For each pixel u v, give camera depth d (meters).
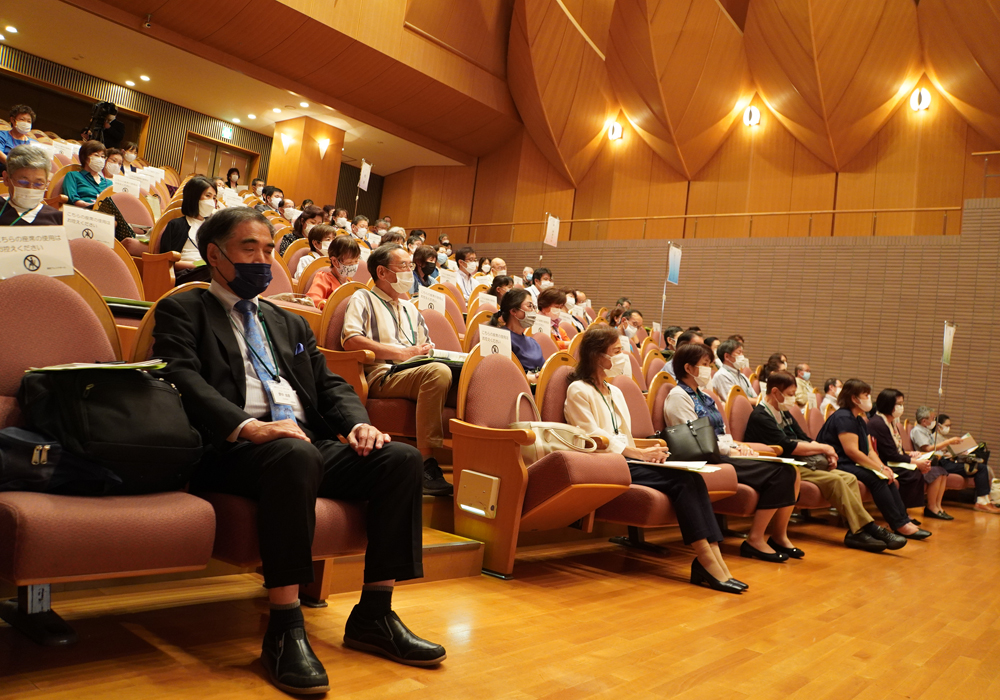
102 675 1.47
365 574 1.82
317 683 1.50
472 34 15.04
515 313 4.20
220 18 12.23
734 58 14.73
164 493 1.58
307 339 2.10
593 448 3.03
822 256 12.30
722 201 15.65
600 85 16.16
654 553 3.84
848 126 14.02
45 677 1.42
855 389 5.36
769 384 5.11
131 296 2.64
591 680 1.81
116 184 5.64
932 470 6.83
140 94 14.56
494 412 3.06
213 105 15.08
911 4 12.79
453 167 17.91
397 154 17.55
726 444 4.14
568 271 15.23
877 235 12.35
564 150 16.72
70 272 1.86
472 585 2.67
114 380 1.55
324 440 1.95
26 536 1.28
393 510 1.81
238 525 1.66
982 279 10.95
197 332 1.83
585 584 2.91
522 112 16.31
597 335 3.35
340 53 13.38
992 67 12.30
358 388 3.22
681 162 15.98
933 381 11.05
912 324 11.36
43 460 1.40
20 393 1.53
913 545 5.02
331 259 3.93
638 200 16.53
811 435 6.42
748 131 15.55
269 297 3.52
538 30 14.64
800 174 14.91
